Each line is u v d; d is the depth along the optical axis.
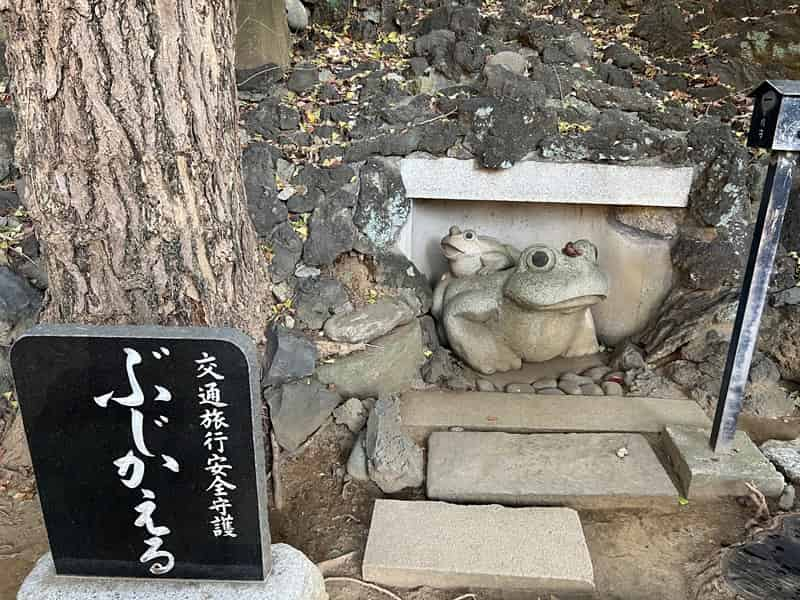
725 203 2.89
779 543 2.12
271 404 2.55
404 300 3.10
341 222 2.89
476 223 3.49
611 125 2.90
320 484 2.44
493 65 2.96
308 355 2.65
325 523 2.26
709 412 2.79
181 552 1.67
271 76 2.97
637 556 2.10
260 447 1.58
